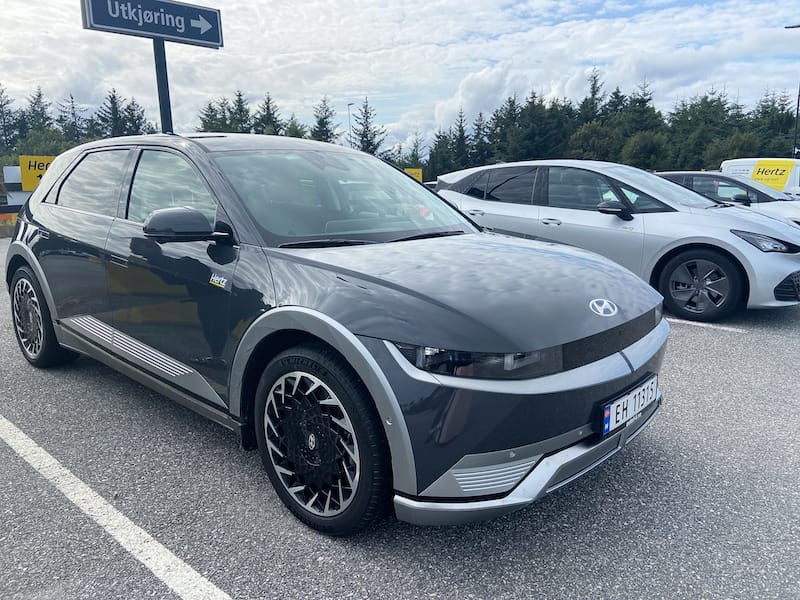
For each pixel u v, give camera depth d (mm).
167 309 2711
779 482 2600
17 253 3877
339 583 1936
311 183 2910
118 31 12938
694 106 70250
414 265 2254
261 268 2320
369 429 1936
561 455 1980
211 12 14523
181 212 2375
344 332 1950
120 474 2643
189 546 2127
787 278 5098
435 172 68500
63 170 3865
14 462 2752
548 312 2018
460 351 1828
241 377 2355
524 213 6289
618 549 2127
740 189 9523
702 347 4656
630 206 5746
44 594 1876
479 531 2232
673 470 2713
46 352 3887
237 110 70562
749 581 1950
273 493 2490
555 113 65938
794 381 3881
